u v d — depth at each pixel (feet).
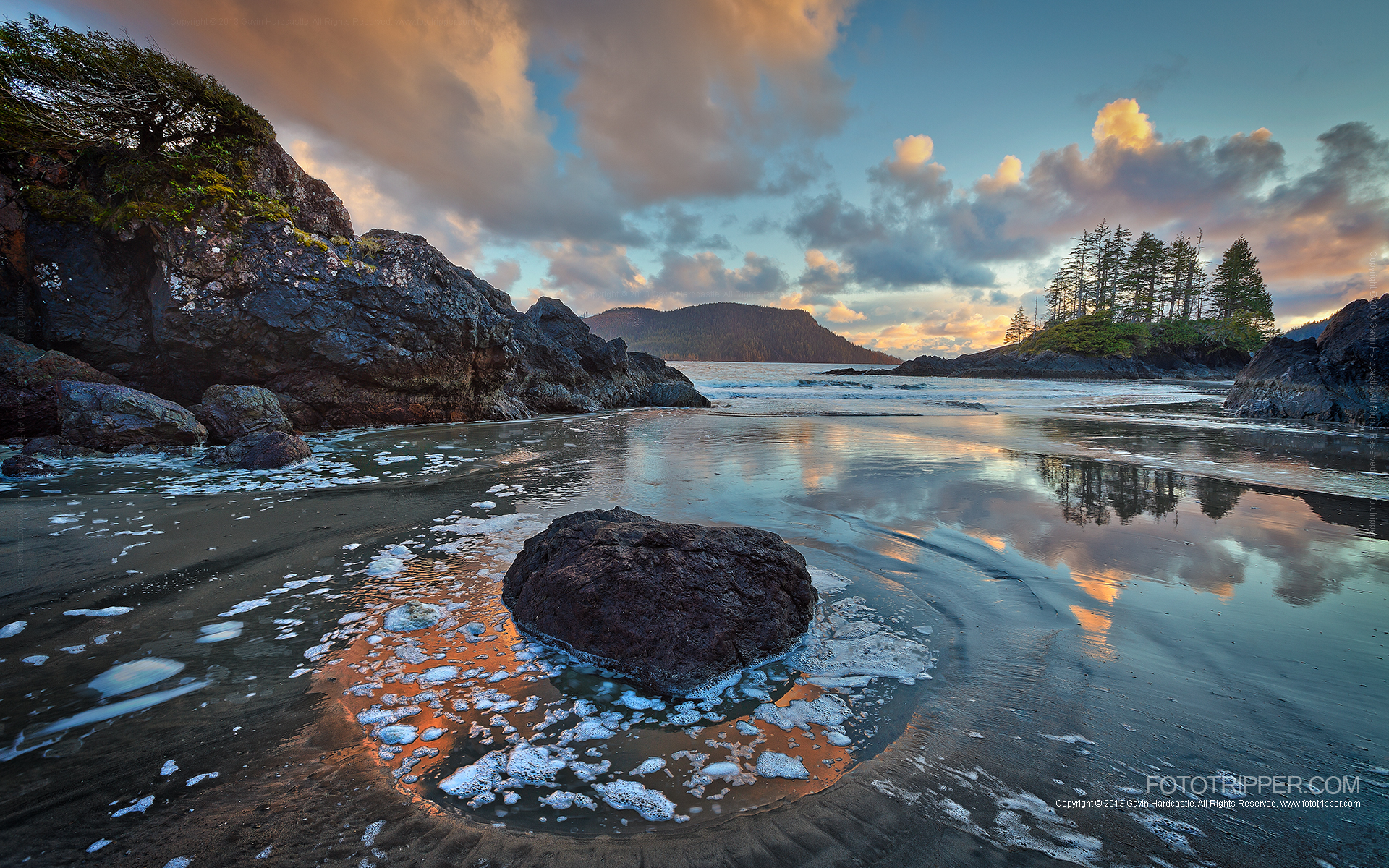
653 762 8.06
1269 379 62.23
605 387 77.15
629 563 11.46
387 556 16.34
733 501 22.84
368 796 7.27
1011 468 29.78
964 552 16.88
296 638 11.48
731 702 9.53
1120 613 12.77
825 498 23.36
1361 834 6.64
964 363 290.15
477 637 11.68
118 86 37.29
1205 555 16.65
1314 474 28.73
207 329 38.45
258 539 17.63
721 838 6.73
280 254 40.29
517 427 48.75
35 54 35.63
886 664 10.69
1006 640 11.56
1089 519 20.39
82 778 7.41
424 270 46.91
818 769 7.91
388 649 11.12
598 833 6.80
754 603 11.35
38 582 13.99
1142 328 271.90
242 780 7.47
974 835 6.71
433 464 30.78
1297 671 10.33
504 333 54.90
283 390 42.19
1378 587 14.28
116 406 31.07
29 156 36.78
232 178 40.45
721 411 71.00
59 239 37.22
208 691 9.53
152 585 13.98
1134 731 8.60
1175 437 43.24
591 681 10.18
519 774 7.75
